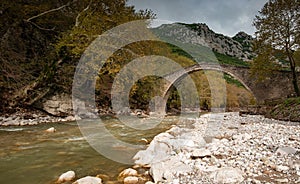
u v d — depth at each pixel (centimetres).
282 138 954
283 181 485
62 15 2120
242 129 1316
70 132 1271
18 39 1986
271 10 2778
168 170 563
